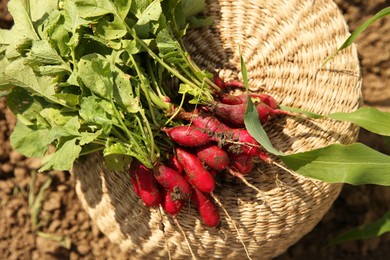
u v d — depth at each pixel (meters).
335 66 1.14
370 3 1.40
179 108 1.07
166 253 1.19
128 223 1.19
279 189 1.14
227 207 1.15
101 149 1.17
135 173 1.09
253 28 1.16
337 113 1.10
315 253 1.39
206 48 1.17
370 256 1.40
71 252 1.39
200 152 1.08
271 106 1.12
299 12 1.15
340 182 1.10
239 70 1.16
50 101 1.11
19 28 1.11
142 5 1.07
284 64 1.15
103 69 1.03
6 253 1.38
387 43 1.40
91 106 1.04
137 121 1.08
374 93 1.40
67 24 1.06
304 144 1.14
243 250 1.17
